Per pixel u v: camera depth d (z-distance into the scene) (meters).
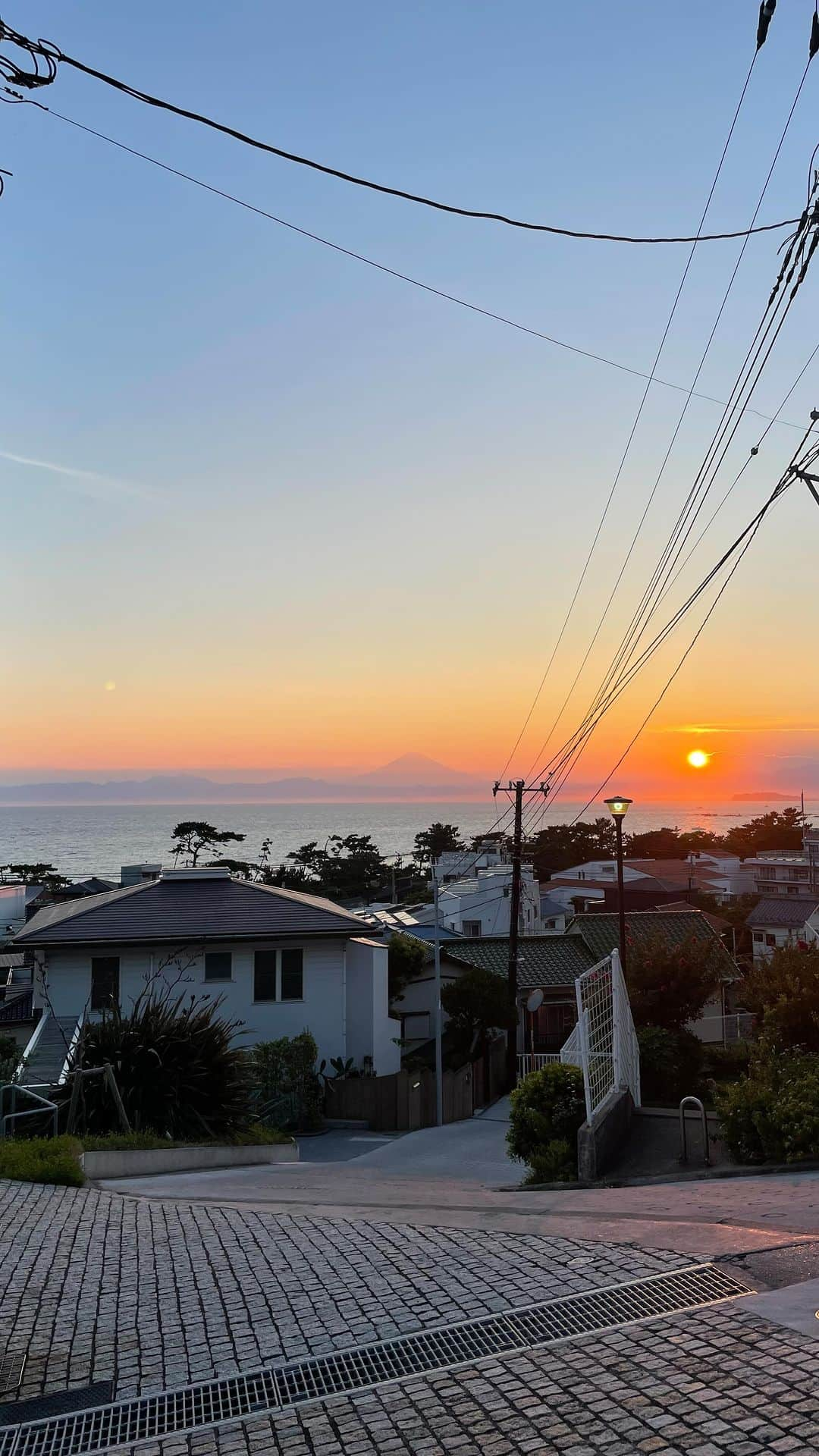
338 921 26.05
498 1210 8.39
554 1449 3.70
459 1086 25.30
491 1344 4.78
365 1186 12.07
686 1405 3.89
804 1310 4.66
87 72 5.52
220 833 95.50
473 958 34.22
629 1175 10.44
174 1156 13.89
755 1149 10.20
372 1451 3.86
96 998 24.45
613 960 13.48
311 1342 5.04
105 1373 4.88
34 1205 9.11
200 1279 6.36
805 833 109.19
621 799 19.16
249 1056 22.56
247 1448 4.01
